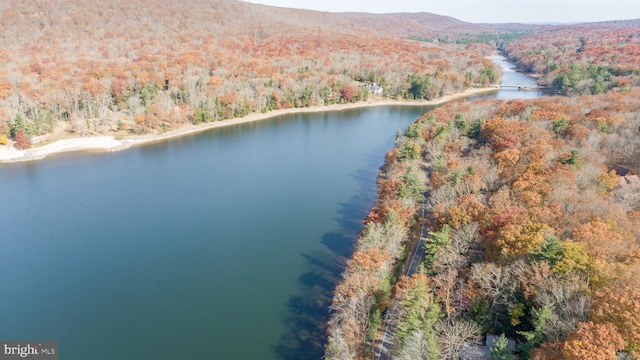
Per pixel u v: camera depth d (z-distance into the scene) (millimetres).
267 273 97562
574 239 69250
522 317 62500
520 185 94250
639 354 46656
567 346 46219
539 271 62406
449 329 62062
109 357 74500
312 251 106500
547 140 124500
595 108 164500
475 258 77812
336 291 78188
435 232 86812
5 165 171375
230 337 78062
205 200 138125
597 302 53562
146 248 109375
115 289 93250
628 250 64375
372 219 101625
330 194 141000
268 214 127125
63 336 79688
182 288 93000
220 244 110562
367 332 68062
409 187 110312
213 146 198625
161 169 168125
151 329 80750
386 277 75562
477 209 87312
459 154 135625
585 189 91375
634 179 102375
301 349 74750
